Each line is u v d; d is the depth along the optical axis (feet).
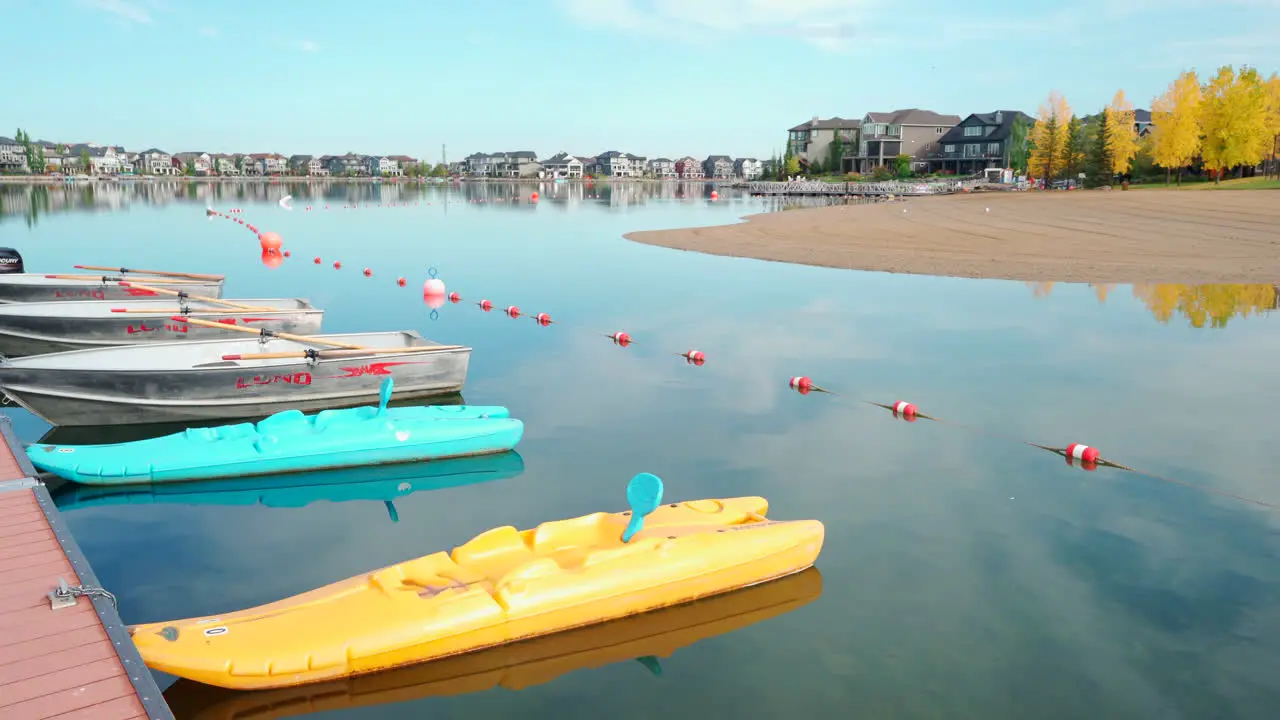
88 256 91.04
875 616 19.02
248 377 33.68
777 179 390.42
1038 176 277.03
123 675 14.08
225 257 92.27
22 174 460.55
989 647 17.78
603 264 86.69
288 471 27.25
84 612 15.94
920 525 23.76
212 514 24.57
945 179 305.32
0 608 15.90
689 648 17.94
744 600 19.77
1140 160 253.65
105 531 23.25
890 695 16.19
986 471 28.04
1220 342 47.57
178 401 33.09
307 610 17.07
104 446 26.68
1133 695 16.16
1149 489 26.45
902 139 357.41
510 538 19.66
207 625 16.51
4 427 27.48
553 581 18.08
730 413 34.65
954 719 15.44
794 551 20.84
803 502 25.29
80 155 547.49
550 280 75.15
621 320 55.83
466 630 17.03
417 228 135.85
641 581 18.72
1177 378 39.73
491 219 160.04
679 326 53.67
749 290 68.80
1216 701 15.96
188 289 56.39
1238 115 209.67
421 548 22.35
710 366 42.91
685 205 222.69
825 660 17.37
